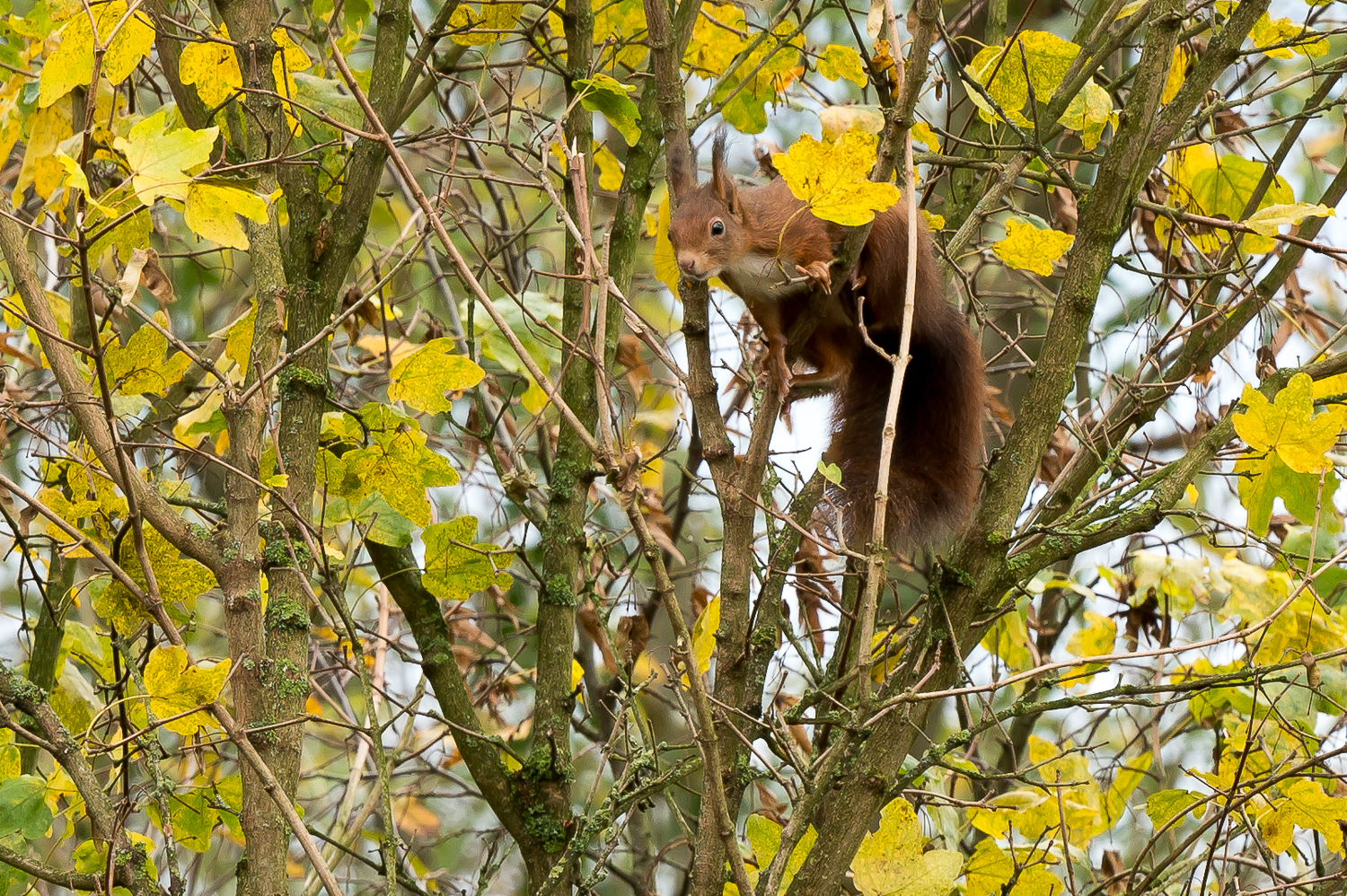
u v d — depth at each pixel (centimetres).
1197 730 1207
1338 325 1004
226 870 1260
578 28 888
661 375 1332
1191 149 1006
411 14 855
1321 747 831
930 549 889
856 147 557
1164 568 948
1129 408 951
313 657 1141
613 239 872
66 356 642
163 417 931
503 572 833
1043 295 1258
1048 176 877
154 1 802
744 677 696
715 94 938
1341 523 918
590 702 1133
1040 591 1007
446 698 817
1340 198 891
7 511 721
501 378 1265
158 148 555
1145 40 709
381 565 839
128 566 731
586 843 676
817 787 588
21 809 658
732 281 904
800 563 955
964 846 1023
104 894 603
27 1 1024
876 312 920
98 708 868
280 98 617
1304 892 789
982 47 929
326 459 789
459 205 1330
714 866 644
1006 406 1326
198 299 1341
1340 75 856
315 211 786
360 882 1044
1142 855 701
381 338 1111
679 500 1119
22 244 654
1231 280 1087
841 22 1491
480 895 749
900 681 694
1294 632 895
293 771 651
